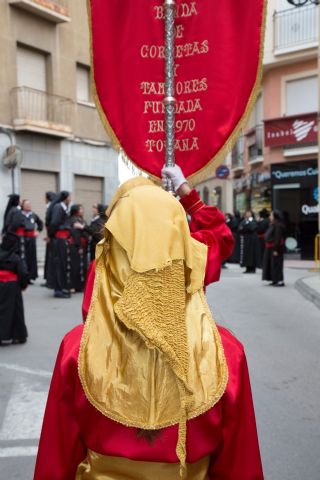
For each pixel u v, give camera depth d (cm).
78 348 172
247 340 725
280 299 1105
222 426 173
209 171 265
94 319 168
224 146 262
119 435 162
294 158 2312
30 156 1788
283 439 397
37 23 1814
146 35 271
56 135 1836
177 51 268
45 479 173
